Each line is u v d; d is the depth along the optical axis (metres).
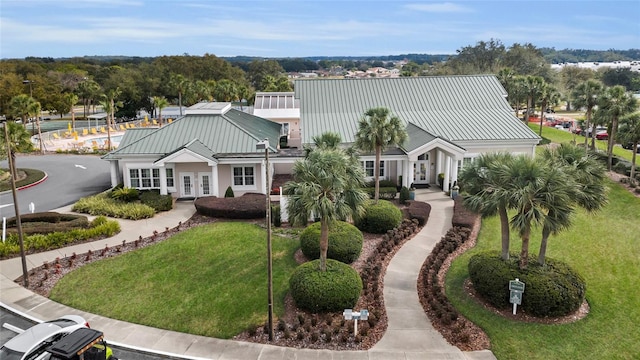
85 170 45.44
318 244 21.39
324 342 15.83
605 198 18.72
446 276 20.31
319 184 18.06
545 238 18.06
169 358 15.32
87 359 13.70
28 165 47.75
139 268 21.86
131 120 94.38
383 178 36.16
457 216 27.16
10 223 27.45
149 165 33.06
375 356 15.00
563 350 15.12
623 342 15.51
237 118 39.88
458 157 32.66
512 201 17.00
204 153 32.16
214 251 23.52
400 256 22.67
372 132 27.02
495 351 15.12
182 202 32.69
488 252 20.03
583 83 46.16
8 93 79.62
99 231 25.78
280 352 15.36
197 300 18.91
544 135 60.09
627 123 35.69
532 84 60.97
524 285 16.70
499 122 38.03
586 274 20.50
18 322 17.62
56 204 33.41
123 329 16.98
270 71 153.00
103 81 108.69
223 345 15.88
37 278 21.09
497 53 112.25
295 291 17.64
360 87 42.16
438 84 42.78
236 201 29.61
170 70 115.62
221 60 128.38
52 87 93.88
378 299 18.30
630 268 21.06
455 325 16.53
